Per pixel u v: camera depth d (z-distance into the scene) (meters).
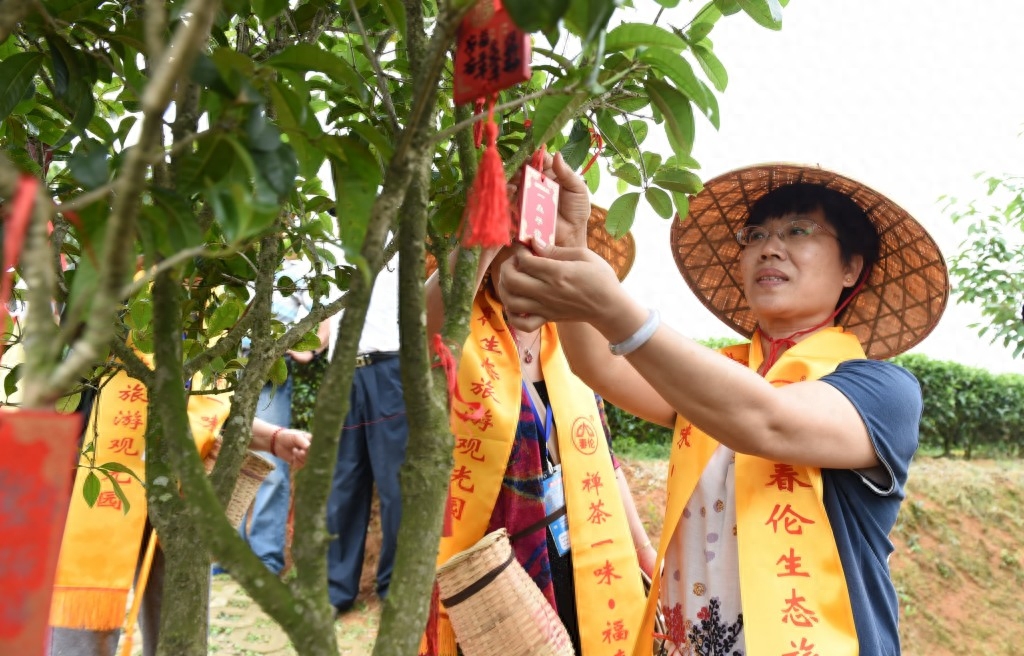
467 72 0.71
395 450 3.30
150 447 0.93
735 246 1.76
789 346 1.49
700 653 1.38
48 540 0.45
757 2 1.05
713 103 0.91
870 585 1.27
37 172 1.09
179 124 0.74
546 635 1.27
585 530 1.59
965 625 4.66
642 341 1.08
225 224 0.57
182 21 0.79
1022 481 6.00
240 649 3.20
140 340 1.36
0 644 0.45
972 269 4.55
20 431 0.45
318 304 1.14
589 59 0.85
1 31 0.63
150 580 2.00
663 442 6.55
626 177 1.28
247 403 1.00
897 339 1.65
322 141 0.73
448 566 1.27
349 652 3.20
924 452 7.77
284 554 3.89
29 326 0.45
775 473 1.30
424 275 0.70
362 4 1.05
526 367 1.70
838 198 1.47
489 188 0.74
